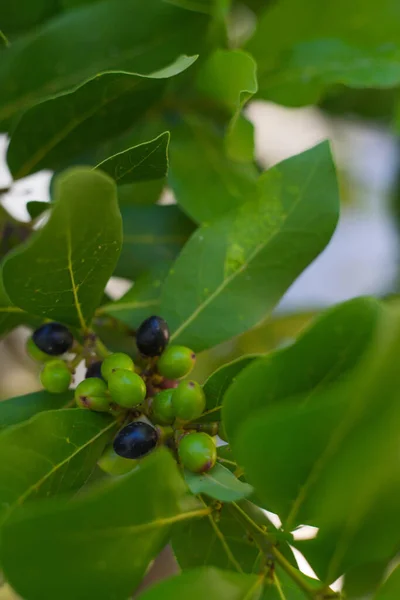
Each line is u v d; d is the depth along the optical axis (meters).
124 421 0.36
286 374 0.32
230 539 0.37
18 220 0.44
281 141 0.74
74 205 0.33
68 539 0.31
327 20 0.44
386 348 0.29
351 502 0.31
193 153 0.44
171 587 0.32
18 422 0.37
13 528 0.30
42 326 0.38
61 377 0.37
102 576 0.31
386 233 0.77
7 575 0.30
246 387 0.32
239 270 0.39
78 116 0.40
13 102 0.42
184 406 0.35
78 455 0.35
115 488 0.31
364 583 0.34
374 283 0.75
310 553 0.33
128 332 0.42
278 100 0.45
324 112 0.58
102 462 0.36
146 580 0.52
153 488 0.32
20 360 0.58
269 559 0.34
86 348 0.38
